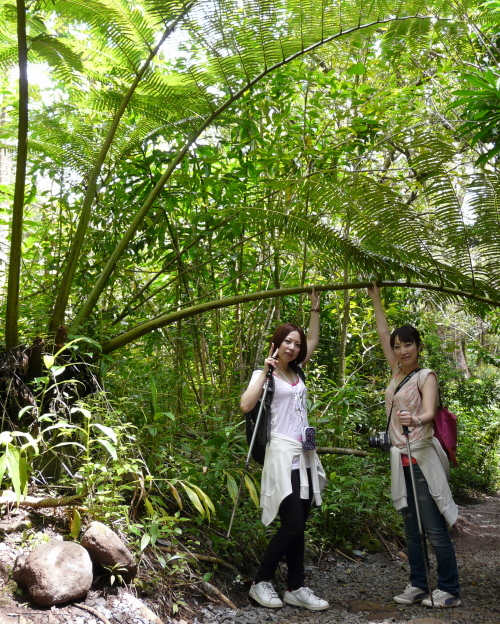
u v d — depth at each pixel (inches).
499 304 143.0
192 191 183.3
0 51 162.6
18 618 90.5
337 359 285.9
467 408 376.5
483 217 134.3
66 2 147.0
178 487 138.7
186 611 111.4
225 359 198.4
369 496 180.4
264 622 113.1
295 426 127.0
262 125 199.0
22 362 129.0
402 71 242.7
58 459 130.3
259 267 203.0
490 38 232.7
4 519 114.0
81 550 101.0
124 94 172.1
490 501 356.5
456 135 180.5
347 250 150.2
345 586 146.3
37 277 172.1
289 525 122.4
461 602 130.0
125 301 183.6
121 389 156.3
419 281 149.0
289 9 146.8
